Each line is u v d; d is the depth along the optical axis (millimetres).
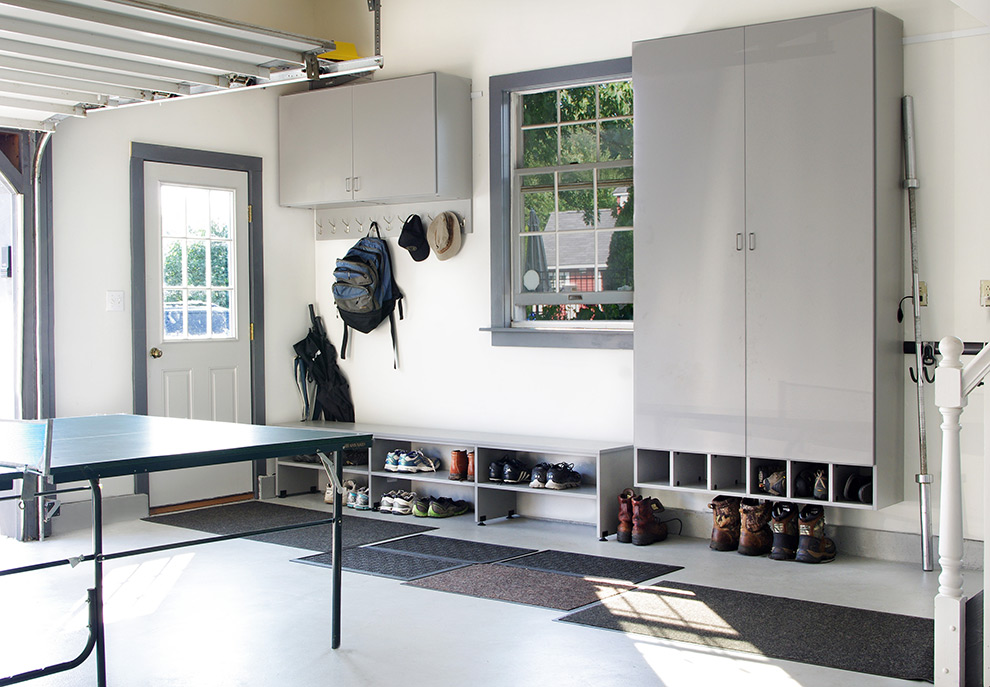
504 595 4301
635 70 5250
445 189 6109
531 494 6059
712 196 5027
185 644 3693
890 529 4934
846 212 4652
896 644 3586
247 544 5352
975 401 4719
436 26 6410
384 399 6820
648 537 5273
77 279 5867
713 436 5039
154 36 3721
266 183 6875
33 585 4555
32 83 4270
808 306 4750
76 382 5871
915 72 4836
